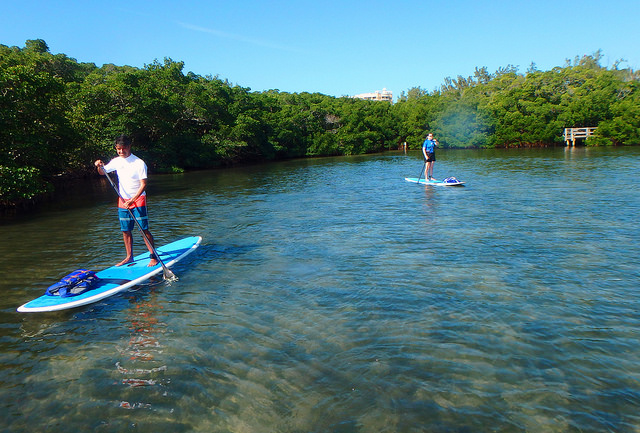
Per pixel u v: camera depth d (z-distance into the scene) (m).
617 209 10.41
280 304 5.08
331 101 63.59
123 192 6.27
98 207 14.27
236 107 42.44
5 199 13.23
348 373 3.56
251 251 7.56
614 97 55.75
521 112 54.38
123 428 2.98
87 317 4.87
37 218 12.09
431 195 13.88
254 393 3.33
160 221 10.87
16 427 3.01
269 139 45.78
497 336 4.15
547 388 3.30
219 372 3.64
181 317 4.79
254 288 5.66
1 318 4.91
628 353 3.79
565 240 7.67
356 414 3.05
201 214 11.80
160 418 3.07
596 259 6.52
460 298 5.11
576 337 4.09
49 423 3.05
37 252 7.90
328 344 4.07
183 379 3.55
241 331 4.40
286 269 6.45
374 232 8.75
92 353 4.05
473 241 7.75
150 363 3.82
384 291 5.40
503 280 5.70
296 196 15.08
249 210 12.23
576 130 49.47
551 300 4.99
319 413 3.07
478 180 17.95
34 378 3.64
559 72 66.56
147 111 29.41
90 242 8.72
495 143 53.25
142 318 4.80
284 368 3.67
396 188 16.30
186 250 7.38
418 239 8.02
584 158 29.25
